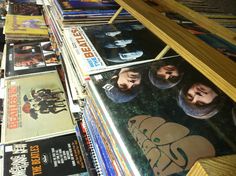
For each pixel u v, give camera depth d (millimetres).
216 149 548
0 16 2570
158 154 549
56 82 1623
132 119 638
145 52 936
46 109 1423
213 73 474
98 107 708
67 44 1043
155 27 647
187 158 534
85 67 855
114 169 659
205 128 599
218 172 325
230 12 748
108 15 1205
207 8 767
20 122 1337
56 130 1304
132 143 580
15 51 1906
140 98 695
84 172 1116
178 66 794
